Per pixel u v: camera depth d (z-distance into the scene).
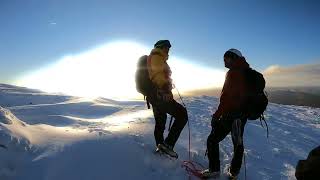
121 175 5.07
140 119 8.47
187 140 6.90
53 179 4.67
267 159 6.61
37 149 5.12
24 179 4.57
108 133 6.18
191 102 12.73
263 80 5.09
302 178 4.02
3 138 4.88
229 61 5.14
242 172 5.81
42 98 13.08
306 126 9.98
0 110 5.60
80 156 5.13
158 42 5.50
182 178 5.37
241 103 5.04
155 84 5.45
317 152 3.97
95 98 13.05
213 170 5.36
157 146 5.79
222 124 5.21
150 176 5.25
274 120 10.34
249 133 8.17
